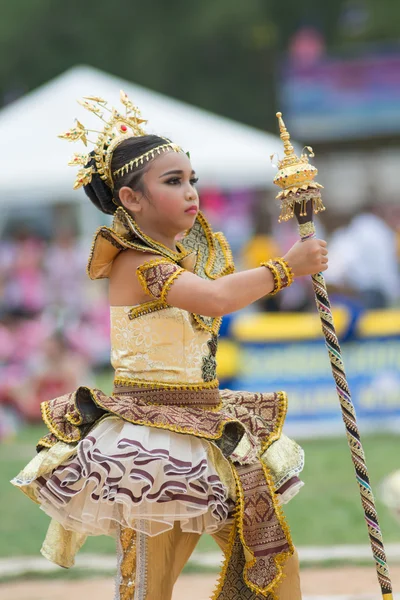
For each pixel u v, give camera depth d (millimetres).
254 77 75562
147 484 8688
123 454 8773
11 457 23641
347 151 49000
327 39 77688
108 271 9680
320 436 25094
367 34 77000
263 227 31391
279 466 9367
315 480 19891
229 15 74500
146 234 9641
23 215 47781
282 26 76188
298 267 9406
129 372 9391
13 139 34281
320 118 45656
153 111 34938
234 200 51031
